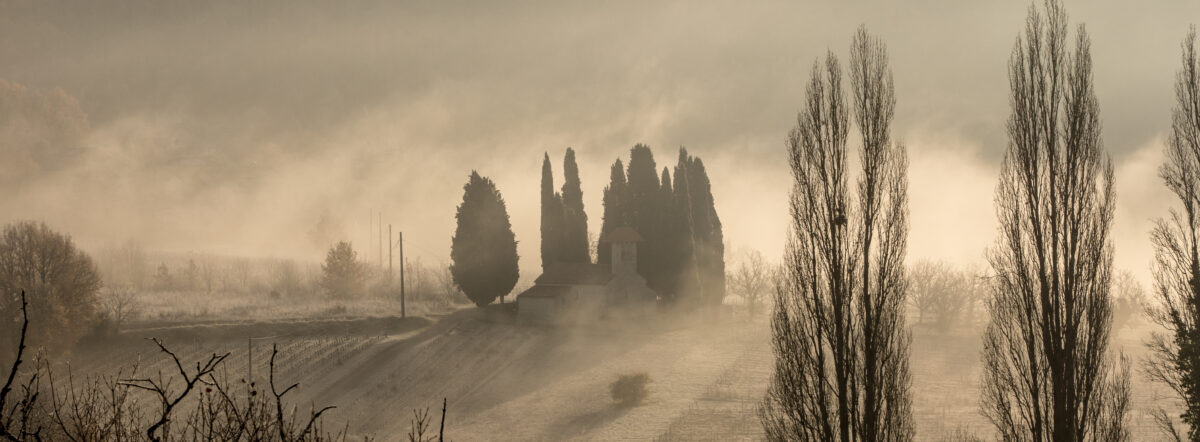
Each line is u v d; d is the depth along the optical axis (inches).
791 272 920.3
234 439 281.0
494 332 3011.8
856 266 887.1
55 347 2210.9
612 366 2583.7
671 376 2436.0
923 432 1694.1
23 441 259.3
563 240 3627.0
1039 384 861.8
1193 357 961.5
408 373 2524.6
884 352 876.6
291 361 2566.4
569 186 3720.5
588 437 1886.1
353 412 2180.1
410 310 3307.1
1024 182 876.6
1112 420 860.6
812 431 890.7
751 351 2711.6
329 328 2940.5
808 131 917.2
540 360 2687.0
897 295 884.6
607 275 3238.2
